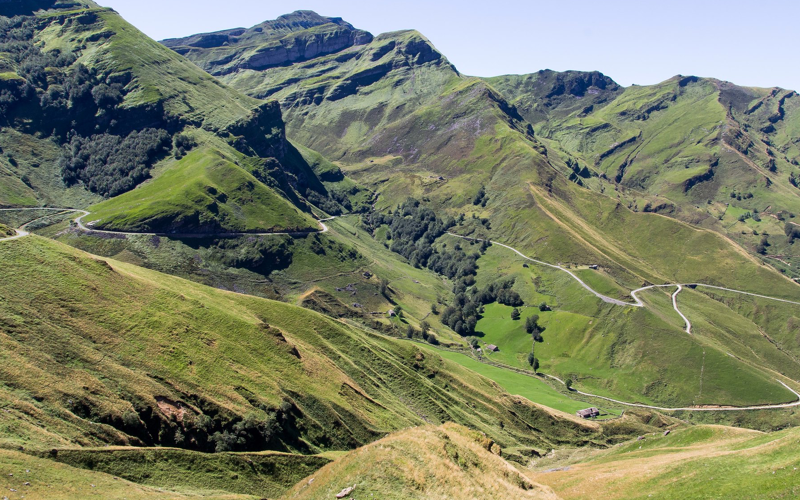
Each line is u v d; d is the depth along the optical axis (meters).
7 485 52.84
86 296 95.56
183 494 66.88
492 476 59.03
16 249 96.56
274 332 116.75
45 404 70.50
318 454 95.06
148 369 87.81
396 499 49.94
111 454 68.44
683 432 104.00
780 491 57.56
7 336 77.38
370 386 127.38
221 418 87.75
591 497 73.69
